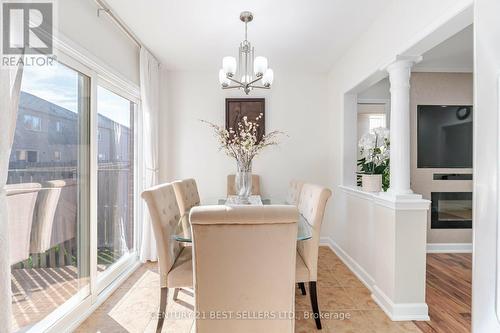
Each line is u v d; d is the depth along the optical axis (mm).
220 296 1348
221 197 3826
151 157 3262
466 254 3543
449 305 2271
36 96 1708
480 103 1219
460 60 3279
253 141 2584
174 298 2340
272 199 3188
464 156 3619
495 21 1144
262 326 1374
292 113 3885
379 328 1955
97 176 2377
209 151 3834
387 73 2498
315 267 1951
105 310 2193
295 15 2398
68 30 1909
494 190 1155
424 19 1790
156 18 2457
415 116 3611
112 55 2547
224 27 2621
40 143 1752
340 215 3438
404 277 2090
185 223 2102
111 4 2232
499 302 1149
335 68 3600
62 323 1868
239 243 1311
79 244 2146
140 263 3189
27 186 1662
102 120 2525
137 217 3287
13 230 1578
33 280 1716
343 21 2496
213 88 3838
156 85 3416
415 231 2094
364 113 3963
